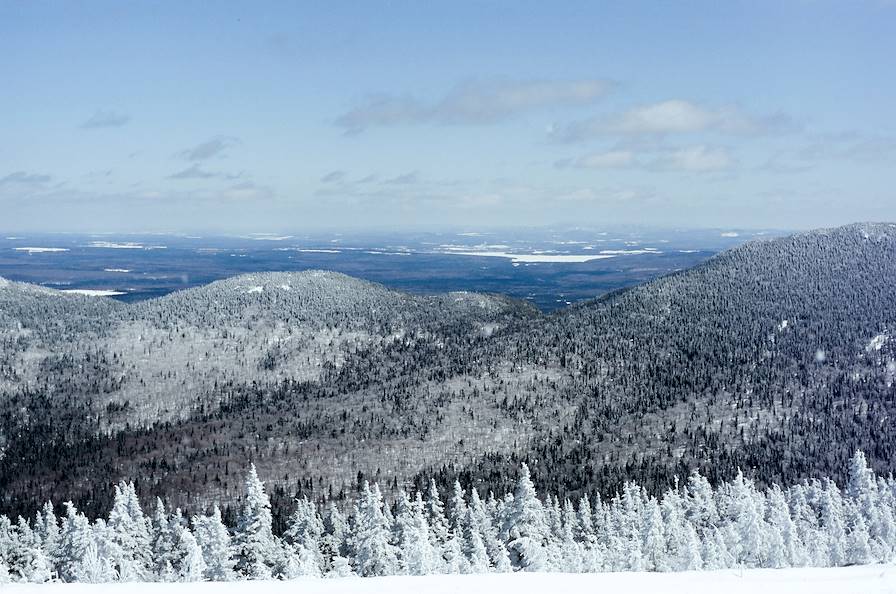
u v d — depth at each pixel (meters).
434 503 109.56
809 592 42.06
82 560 87.69
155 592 53.78
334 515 110.31
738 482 119.69
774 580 46.00
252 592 52.53
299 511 109.19
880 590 41.69
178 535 102.75
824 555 102.75
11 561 97.88
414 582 51.69
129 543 97.56
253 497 94.81
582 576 51.25
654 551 97.75
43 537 103.00
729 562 96.62
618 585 47.19
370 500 91.88
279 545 95.38
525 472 98.50
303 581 55.62
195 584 56.72
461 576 53.28
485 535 99.94
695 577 48.62
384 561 88.12
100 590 54.81
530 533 95.06
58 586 57.00
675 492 124.38
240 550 92.06
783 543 100.69
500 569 88.44
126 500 103.31
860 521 106.94
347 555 98.19
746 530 101.75
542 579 50.47
